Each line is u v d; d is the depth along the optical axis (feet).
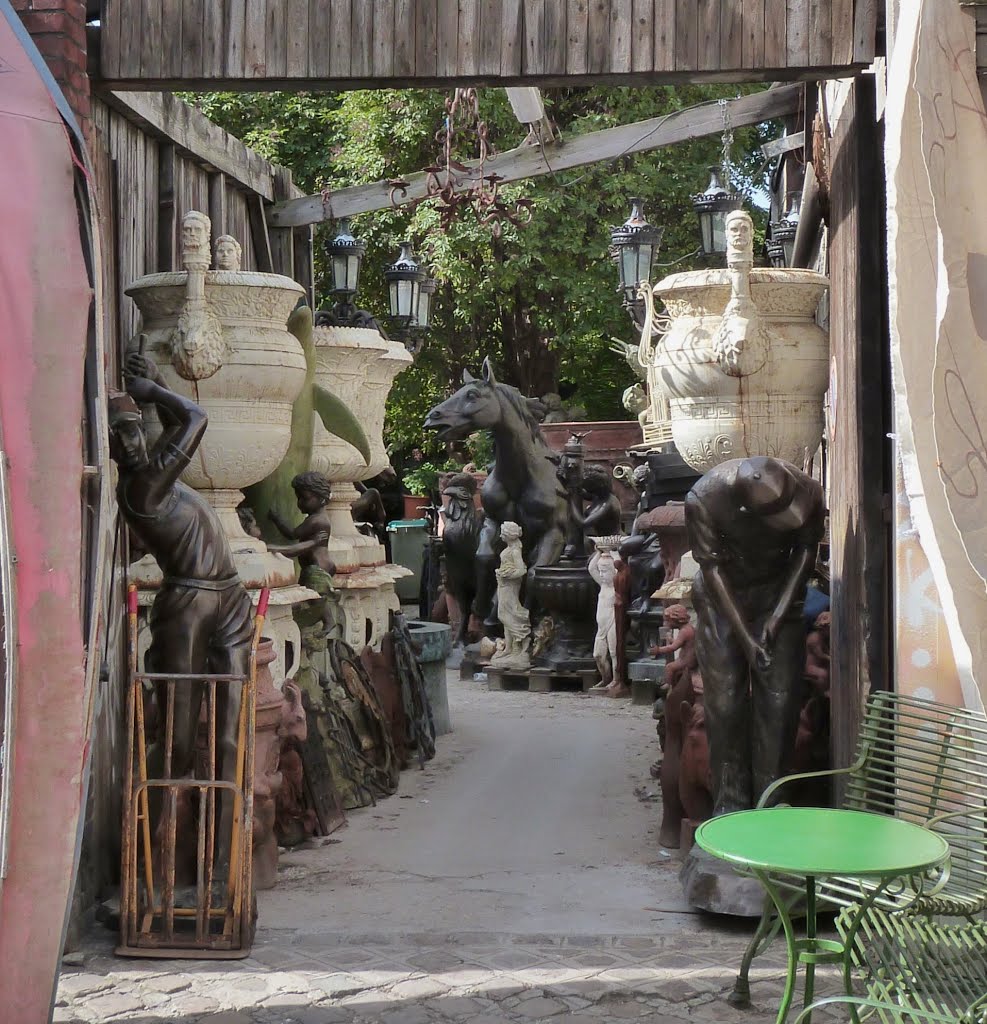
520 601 39.24
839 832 11.51
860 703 16.49
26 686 10.80
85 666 11.45
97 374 11.93
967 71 12.58
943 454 11.85
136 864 15.47
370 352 27.40
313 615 22.79
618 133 26.89
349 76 16.44
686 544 28.94
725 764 17.61
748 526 17.12
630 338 61.05
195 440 16.15
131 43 16.49
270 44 16.46
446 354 66.64
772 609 17.46
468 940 15.79
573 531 38.45
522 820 22.11
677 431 20.39
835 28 16.12
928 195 12.21
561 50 16.34
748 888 16.03
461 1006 13.84
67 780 10.96
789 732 17.44
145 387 15.96
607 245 58.08
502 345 68.90
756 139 62.44
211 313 19.06
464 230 56.29
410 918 16.72
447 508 42.39
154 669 16.58
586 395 71.67
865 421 16.65
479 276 59.88
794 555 17.29
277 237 30.04
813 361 19.66
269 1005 13.87
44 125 11.06
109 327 18.48
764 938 14.25
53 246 10.97
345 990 14.25
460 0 16.39
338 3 16.39
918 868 10.39
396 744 26.43
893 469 15.75
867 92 16.80
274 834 19.85
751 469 16.66
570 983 14.43
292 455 23.77
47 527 10.85
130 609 15.62
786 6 16.16
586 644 37.32
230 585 16.71
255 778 17.78
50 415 10.88
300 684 22.30
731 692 17.46
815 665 19.25
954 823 13.66
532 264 60.18
